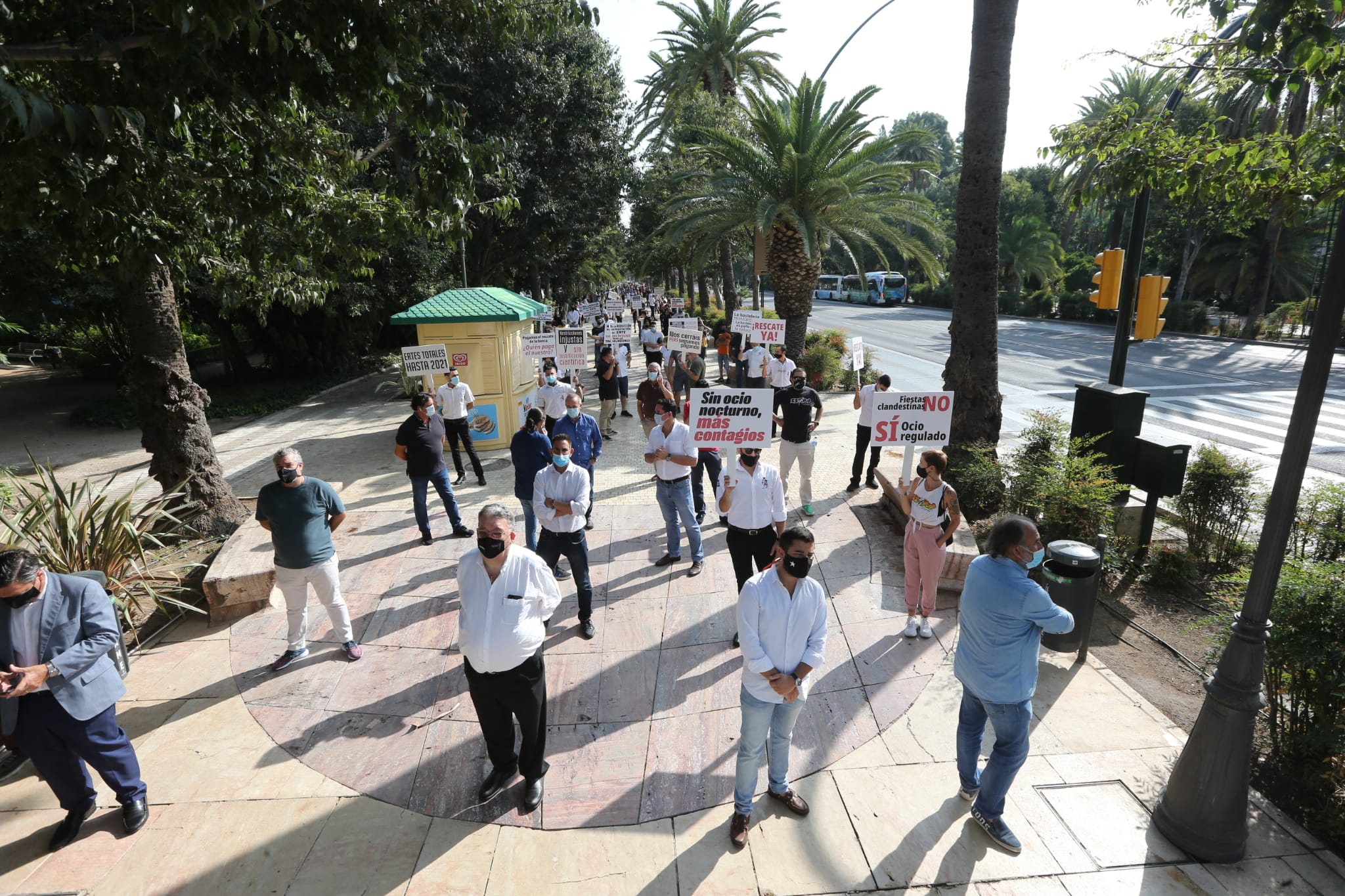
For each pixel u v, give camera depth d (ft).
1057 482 23.53
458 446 38.14
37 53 11.07
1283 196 19.20
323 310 70.64
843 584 21.86
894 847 12.29
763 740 12.14
